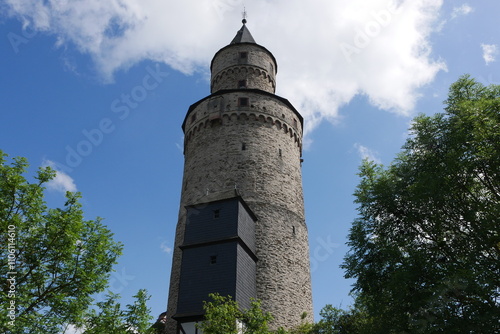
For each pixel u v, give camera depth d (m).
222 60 39.41
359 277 16.47
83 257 15.68
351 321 21.00
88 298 15.31
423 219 16.48
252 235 26.61
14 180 14.83
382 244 16.56
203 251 23.89
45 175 15.76
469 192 15.75
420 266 14.55
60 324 14.18
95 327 15.14
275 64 41.16
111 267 16.45
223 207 25.50
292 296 26.00
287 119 33.97
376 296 15.77
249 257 25.05
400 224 17.00
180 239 29.05
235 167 29.98
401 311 14.47
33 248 14.65
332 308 21.86
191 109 35.31
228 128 32.00
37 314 13.85
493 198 15.60
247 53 39.09
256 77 37.97
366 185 18.39
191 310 21.83
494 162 14.70
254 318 17.30
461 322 12.62
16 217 14.29
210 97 33.84
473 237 15.02
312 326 22.30
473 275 12.80
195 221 25.61
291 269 27.05
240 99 33.28
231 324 16.80
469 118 15.15
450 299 13.05
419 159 16.75
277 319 24.30
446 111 17.14
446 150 16.06
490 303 12.94
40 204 15.42
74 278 14.98
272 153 31.47
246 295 23.05
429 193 15.37
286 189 30.52
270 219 28.17
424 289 13.85
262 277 25.50
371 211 17.47
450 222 16.08
